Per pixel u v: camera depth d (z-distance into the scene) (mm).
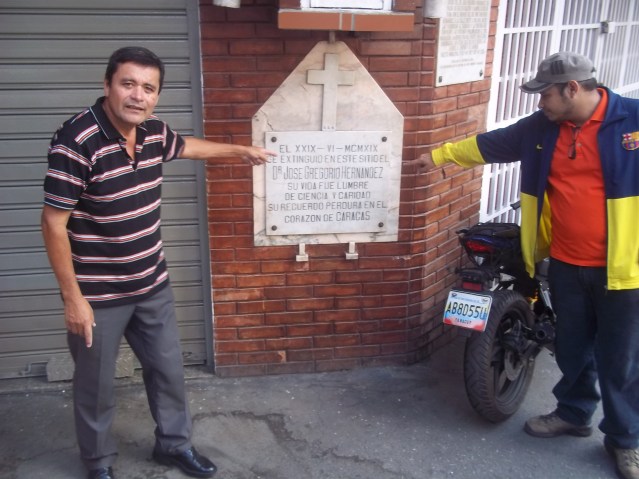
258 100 3617
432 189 4012
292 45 3557
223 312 3955
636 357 3203
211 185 3715
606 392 3279
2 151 3604
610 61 6820
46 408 3768
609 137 3025
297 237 3881
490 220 5047
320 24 3217
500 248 3506
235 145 3336
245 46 3525
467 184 4383
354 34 3596
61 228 2648
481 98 4293
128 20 3500
